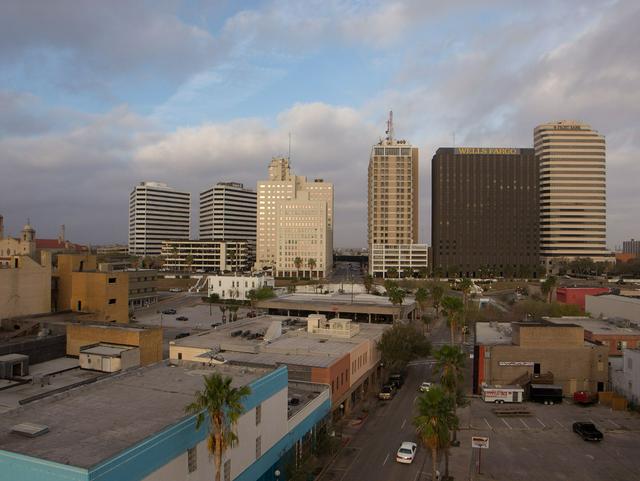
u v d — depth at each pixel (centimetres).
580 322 10888
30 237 16850
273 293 18200
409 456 5269
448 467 5191
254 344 7800
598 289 16275
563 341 7969
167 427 3238
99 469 2658
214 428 3325
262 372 4766
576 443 5894
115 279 10381
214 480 3647
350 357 7131
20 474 2802
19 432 3172
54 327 7675
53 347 6919
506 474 5038
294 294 18150
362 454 5528
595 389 7925
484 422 6656
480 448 5138
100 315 10056
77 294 10331
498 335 9156
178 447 3288
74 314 9681
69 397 3991
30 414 3584
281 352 7219
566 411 7150
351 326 8719
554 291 18062
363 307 14150
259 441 4272
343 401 6875
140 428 3328
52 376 6009
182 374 4734
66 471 2659
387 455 5497
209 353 7312
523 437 6094
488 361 8031
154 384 4391
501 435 6162
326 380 6150
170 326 14375
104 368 6181
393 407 7275
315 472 5034
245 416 4019
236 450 3897
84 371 6250
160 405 3822
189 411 3544
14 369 5838
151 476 3039
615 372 7756
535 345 7994
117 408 3738
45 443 3048
